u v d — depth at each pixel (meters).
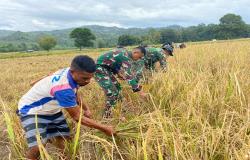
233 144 1.39
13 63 10.77
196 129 1.59
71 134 1.80
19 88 4.11
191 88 2.19
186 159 1.34
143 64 2.94
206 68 3.20
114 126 1.82
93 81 3.36
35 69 7.59
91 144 1.78
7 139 2.08
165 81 2.44
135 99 2.37
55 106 1.59
